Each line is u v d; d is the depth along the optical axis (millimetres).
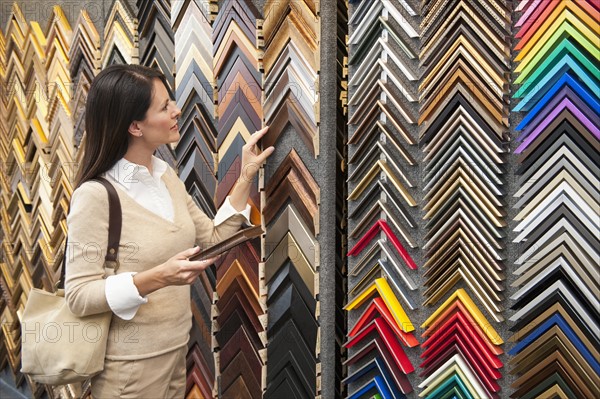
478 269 1371
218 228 1672
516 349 1298
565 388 1241
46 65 2369
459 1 1350
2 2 2629
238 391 1836
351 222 1615
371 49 1501
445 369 1416
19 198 2588
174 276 1354
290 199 1697
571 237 1231
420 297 1476
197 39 1828
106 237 1387
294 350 1701
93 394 1477
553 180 1241
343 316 1834
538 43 1236
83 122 2182
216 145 1813
